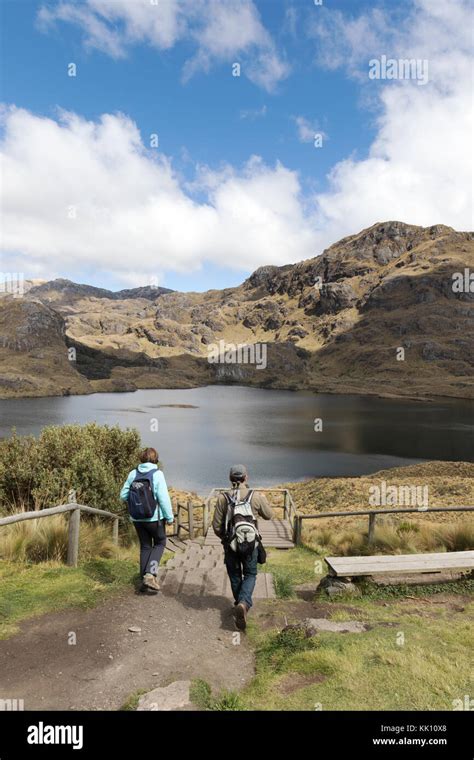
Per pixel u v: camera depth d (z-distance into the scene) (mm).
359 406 133875
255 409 123375
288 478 43938
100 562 6926
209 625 5141
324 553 10523
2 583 5727
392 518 19875
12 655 4117
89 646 4352
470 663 4020
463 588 6488
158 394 194625
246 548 5094
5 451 9250
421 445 65188
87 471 9250
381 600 6168
